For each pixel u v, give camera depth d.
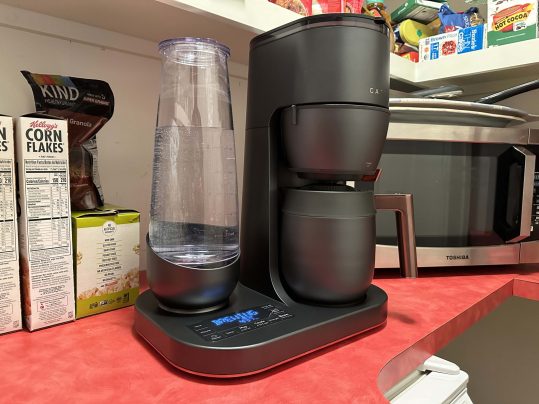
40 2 0.61
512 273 0.86
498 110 0.81
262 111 0.57
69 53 0.70
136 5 0.61
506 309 1.23
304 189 0.55
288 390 0.40
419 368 0.65
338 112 0.49
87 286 0.56
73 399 0.37
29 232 0.50
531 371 1.19
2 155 0.48
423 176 0.81
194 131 0.61
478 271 0.87
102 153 0.76
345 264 0.52
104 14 0.65
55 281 0.52
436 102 0.76
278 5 0.72
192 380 0.41
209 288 0.49
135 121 0.80
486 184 0.84
